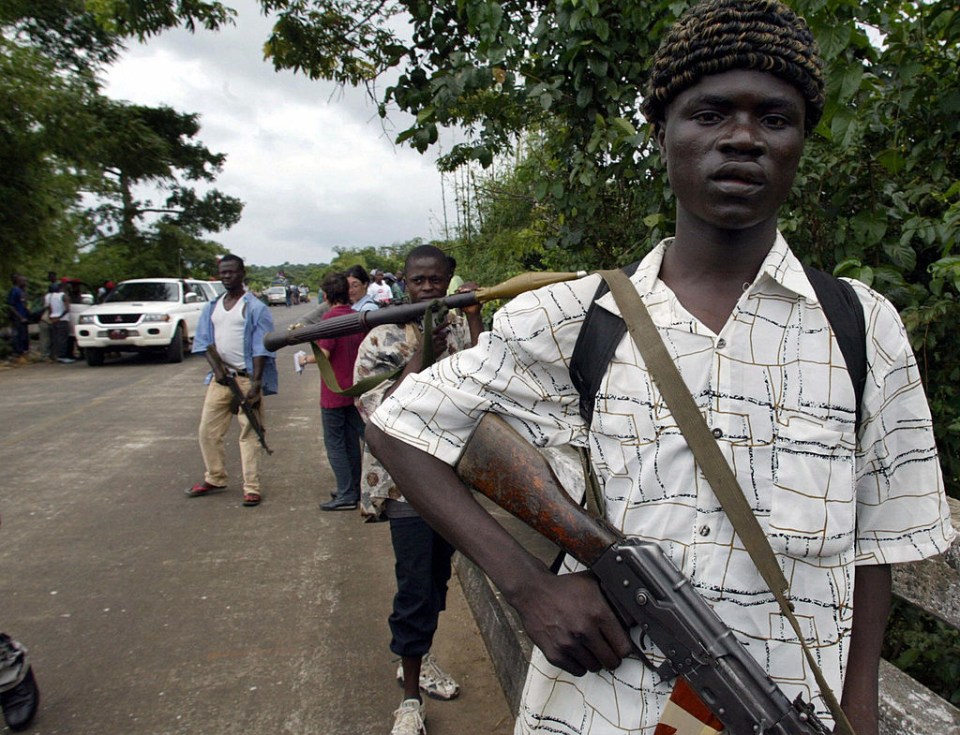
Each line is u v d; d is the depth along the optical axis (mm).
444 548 2629
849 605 1044
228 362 5367
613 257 3633
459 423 1137
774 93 949
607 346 1052
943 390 2395
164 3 4727
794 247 2662
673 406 987
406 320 2184
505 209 5750
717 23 952
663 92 1014
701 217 997
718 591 991
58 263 18438
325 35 3969
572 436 1126
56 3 16859
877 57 2449
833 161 2566
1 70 13211
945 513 1062
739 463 981
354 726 2760
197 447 7172
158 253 33031
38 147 14047
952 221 2176
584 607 1031
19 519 5027
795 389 991
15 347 15031
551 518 1059
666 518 1009
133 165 21594
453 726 2742
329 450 5246
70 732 2719
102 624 3527
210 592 3881
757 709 936
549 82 3266
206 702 2898
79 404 9703
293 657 3232
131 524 4938
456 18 3605
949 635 2367
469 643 3354
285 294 49438
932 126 2486
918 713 1761
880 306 1037
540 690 1176
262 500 5488
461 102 3467
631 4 2867
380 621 3564
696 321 1008
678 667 978
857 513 1096
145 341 14023
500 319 1118
